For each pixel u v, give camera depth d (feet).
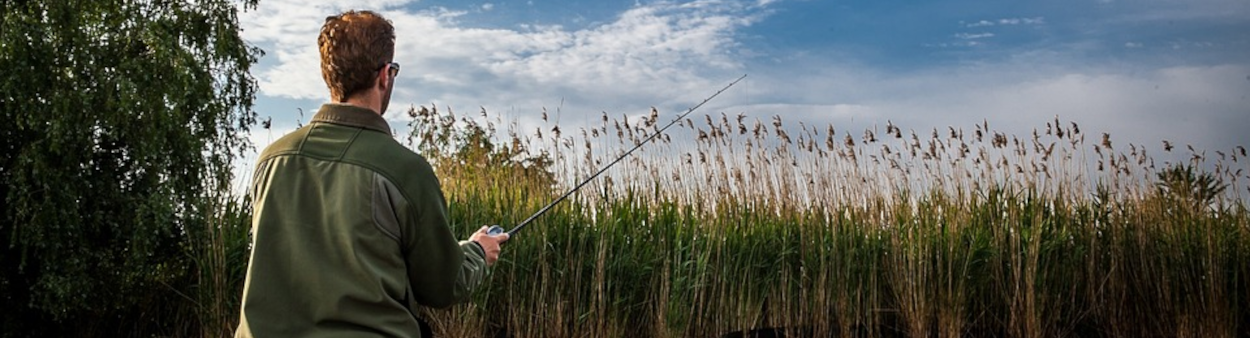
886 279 25.25
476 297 22.82
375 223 5.62
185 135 22.82
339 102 6.08
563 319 23.45
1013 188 26.13
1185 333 24.52
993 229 25.39
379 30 6.12
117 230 22.44
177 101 22.58
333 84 6.07
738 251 24.84
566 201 24.90
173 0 23.97
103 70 21.94
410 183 5.74
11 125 21.72
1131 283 25.93
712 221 24.86
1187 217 26.35
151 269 22.66
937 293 24.43
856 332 23.84
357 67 6.01
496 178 27.27
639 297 24.45
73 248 21.90
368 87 6.08
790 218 25.72
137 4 23.27
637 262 24.12
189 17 23.76
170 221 22.59
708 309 23.66
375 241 5.61
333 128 5.93
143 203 22.25
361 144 5.82
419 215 5.74
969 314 24.73
